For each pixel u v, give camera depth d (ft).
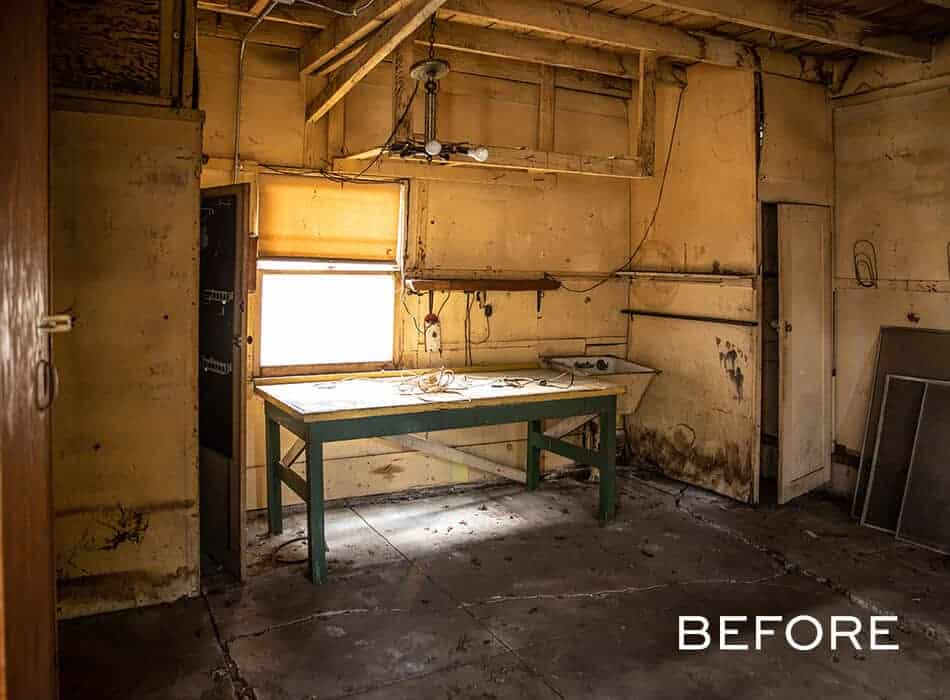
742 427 15.62
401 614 10.64
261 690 8.75
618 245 18.15
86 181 10.07
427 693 8.71
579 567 12.37
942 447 13.53
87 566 10.43
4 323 5.56
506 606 10.93
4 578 5.38
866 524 14.40
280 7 12.37
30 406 6.25
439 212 15.66
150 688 8.75
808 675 9.21
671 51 13.84
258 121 13.87
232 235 11.44
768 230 16.56
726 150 15.66
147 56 10.34
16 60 5.89
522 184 16.58
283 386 13.66
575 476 17.60
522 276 16.81
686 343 16.84
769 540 13.61
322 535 11.64
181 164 10.59
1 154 5.52
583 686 8.89
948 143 14.10
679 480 17.22
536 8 12.32
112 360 10.37
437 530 13.99
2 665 5.35
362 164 14.65
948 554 12.98
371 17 11.05
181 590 11.02
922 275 14.61
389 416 12.01
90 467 10.34
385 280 15.38
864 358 15.74
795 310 15.35
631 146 17.94
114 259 10.30
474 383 14.37
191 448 10.93
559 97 16.94
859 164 15.72
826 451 16.26
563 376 15.56
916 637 10.17
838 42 13.10
